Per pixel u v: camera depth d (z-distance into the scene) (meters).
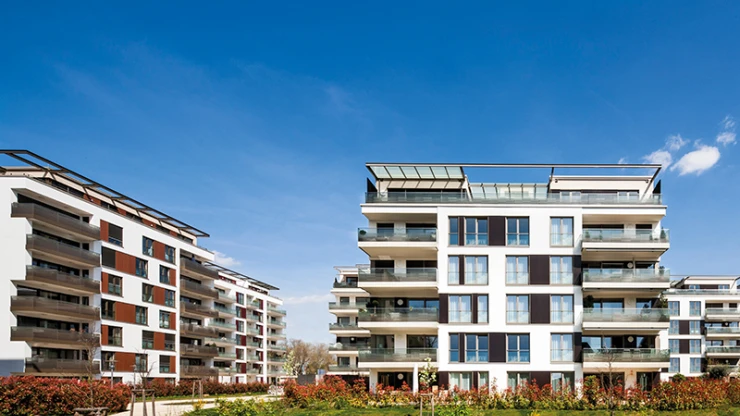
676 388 36.84
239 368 96.94
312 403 37.62
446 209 48.12
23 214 48.31
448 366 46.22
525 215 47.75
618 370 45.91
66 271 53.88
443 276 47.34
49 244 49.84
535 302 46.62
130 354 59.78
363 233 47.97
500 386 45.69
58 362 49.81
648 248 46.44
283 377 117.25
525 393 39.78
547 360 45.91
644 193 50.88
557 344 46.09
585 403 37.25
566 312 46.47
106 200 61.81
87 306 53.72
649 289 46.09
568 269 47.00
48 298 51.38
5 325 47.38
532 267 47.06
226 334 91.19
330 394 38.88
